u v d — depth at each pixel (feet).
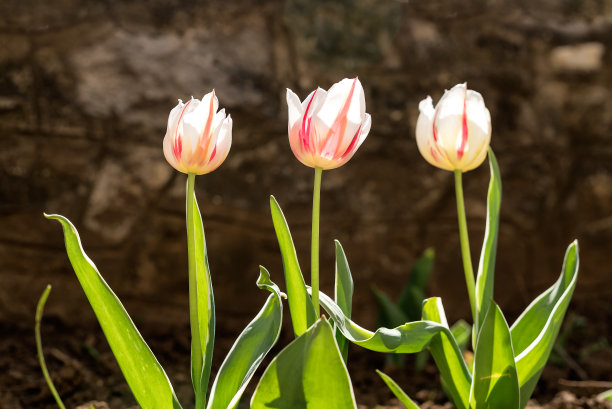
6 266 7.59
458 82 9.10
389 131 8.77
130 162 7.86
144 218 7.95
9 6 7.54
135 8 8.02
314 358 5.28
